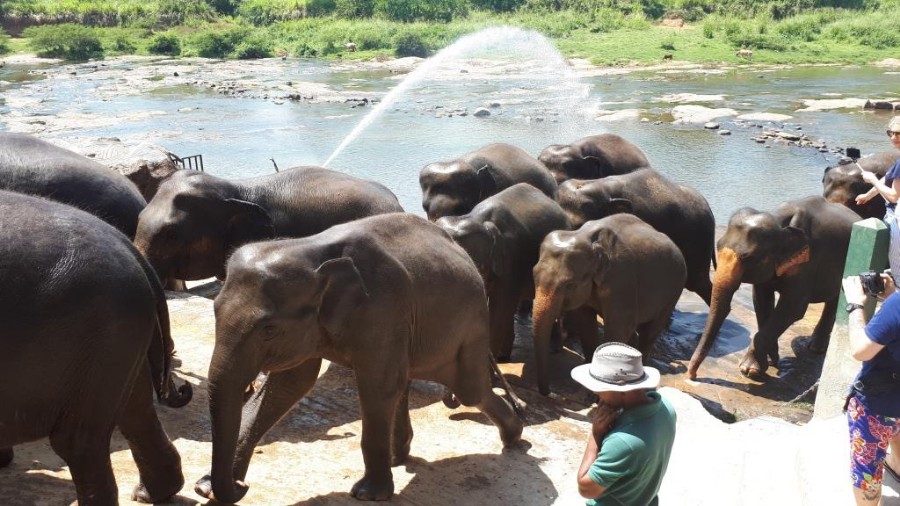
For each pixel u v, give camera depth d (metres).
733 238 8.59
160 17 52.16
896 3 53.28
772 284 9.08
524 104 29.36
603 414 3.39
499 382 7.40
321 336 4.43
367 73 38.66
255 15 53.19
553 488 5.34
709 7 53.25
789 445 4.94
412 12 51.41
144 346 3.82
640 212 9.98
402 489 5.09
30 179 6.47
